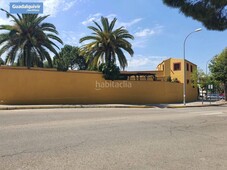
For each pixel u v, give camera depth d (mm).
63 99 27484
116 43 35781
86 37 36188
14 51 33875
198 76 48781
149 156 7164
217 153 7688
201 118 16359
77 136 9570
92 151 7539
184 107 30688
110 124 12688
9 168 5945
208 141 9336
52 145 8109
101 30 36188
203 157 7223
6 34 33500
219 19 13945
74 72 28266
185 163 6641
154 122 13773
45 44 34500
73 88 28156
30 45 34125
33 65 35438
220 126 12977
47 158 6758
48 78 26641
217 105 35875
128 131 10883
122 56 36000
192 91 51062
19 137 9164
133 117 15844
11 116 15062
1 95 24438
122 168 6113
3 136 9289
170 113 19531
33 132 10109
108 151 7578
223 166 6445
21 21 33781
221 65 47062
